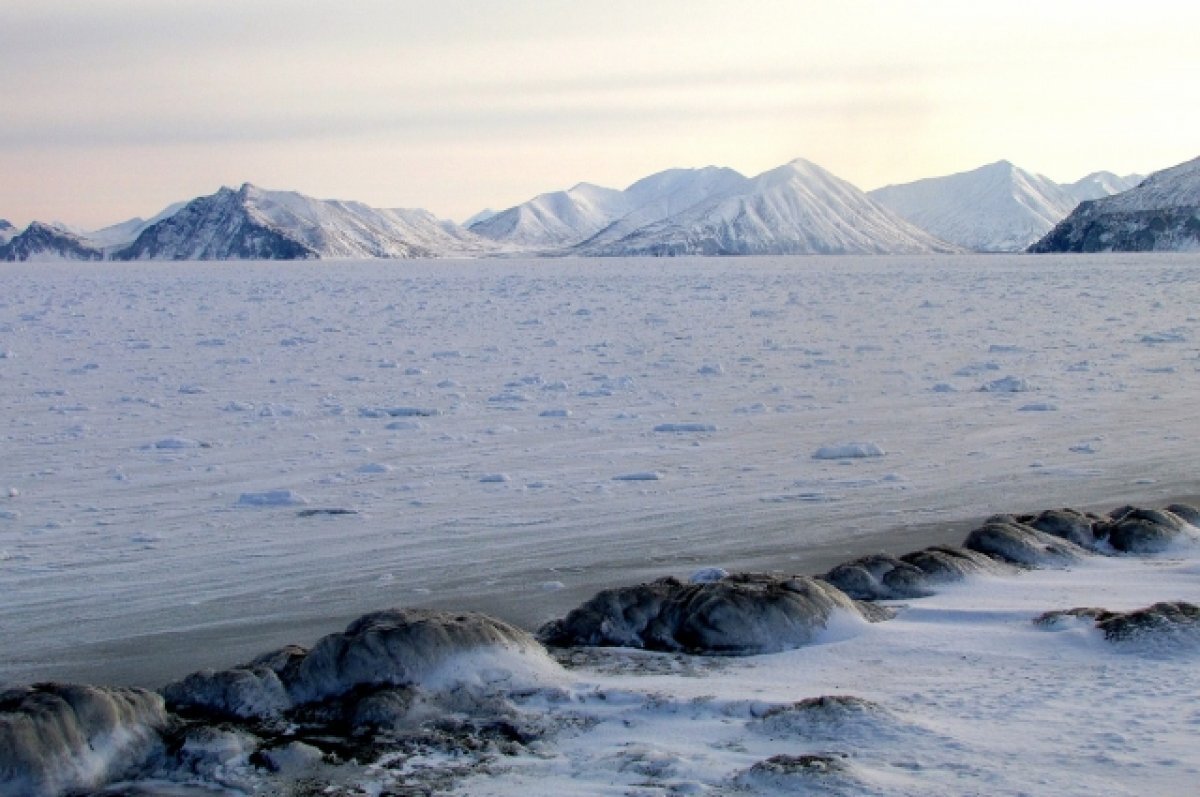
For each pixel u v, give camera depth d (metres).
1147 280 62.03
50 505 12.55
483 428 17.39
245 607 8.91
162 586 9.50
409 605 8.85
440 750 5.99
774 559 10.04
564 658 7.39
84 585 9.54
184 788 5.68
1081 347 27.25
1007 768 5.36
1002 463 14.12
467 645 6.86
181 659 7.79
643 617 7.86
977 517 11.43
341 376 23.98
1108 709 6.05
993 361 24.66
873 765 5.46
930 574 8.62
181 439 16.28
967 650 7.15
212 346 30.86
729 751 5.75
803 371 23.86
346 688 6.67
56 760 5.68
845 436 16.23
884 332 32.62
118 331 35.84
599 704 6.48
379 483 13.52
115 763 5.88
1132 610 7.79
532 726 6.21
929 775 5.31
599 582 9.43
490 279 80.25
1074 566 9.22
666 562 10.01
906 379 22.23
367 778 5.69
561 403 19.88
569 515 11.79
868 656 7.14
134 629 8.43
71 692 6.00
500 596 9.09
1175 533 9.82
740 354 27.38
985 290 54.53
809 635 7.50
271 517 11.88
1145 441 15.32
